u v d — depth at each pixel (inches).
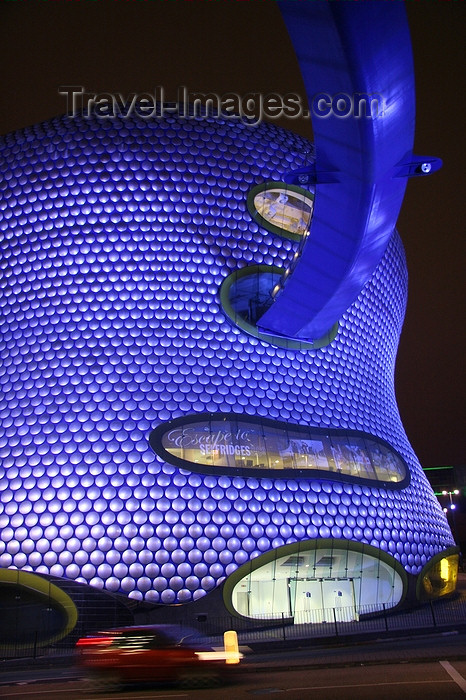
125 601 955.3
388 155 773.9
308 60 682.8
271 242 1322.6
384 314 1472.7
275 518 1047.6
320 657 696.4
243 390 1170.0
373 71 661.3
